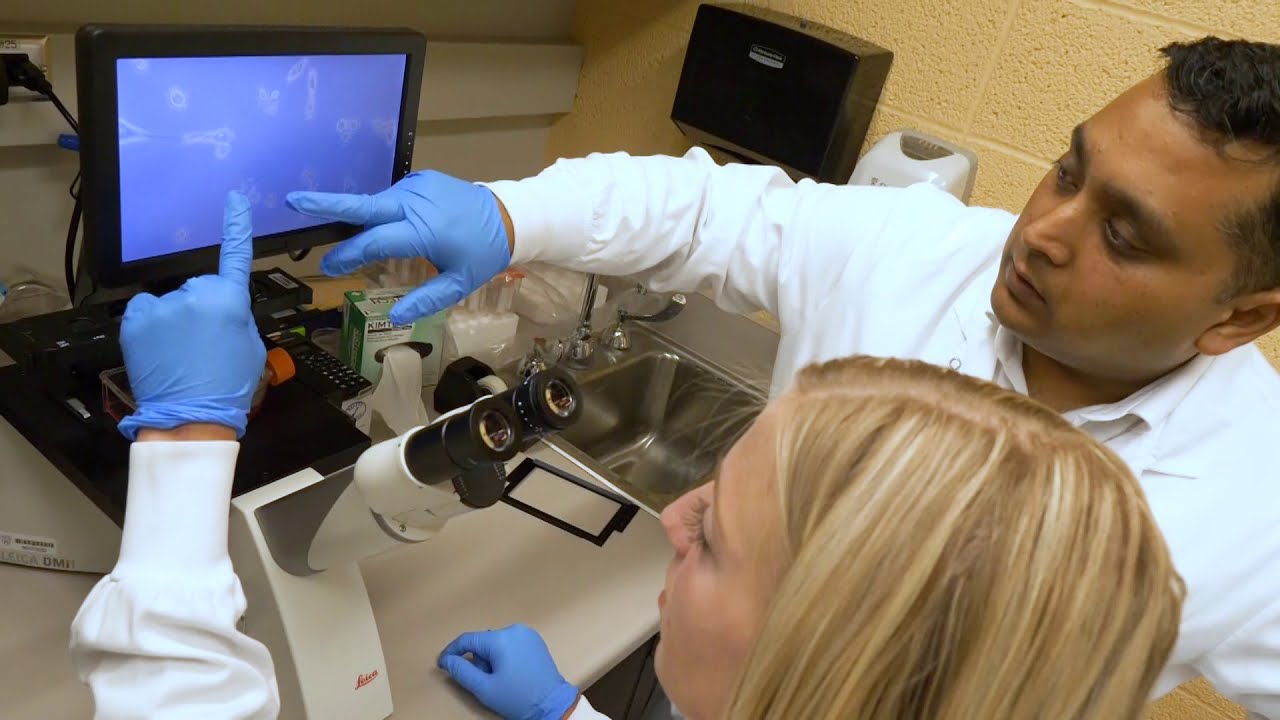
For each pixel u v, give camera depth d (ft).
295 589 2.88
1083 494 1.43
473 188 3.34
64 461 3.08
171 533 2.20
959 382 1.67
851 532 1.45
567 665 3.47
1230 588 3.01
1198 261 2.53
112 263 2.95
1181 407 3.12
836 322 3.86
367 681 3.04
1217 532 3.03
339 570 3.03
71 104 4.07
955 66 4.91
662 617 1.93
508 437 2.39
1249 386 3.24
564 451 4.82
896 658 1.40
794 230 4.03
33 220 4.22
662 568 4.12
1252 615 3.00
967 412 1.57
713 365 5.95
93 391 3.39
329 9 4.90
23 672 2.94
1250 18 4.01
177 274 3.20
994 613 1.35
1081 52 4.48
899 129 5.21
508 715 3.18
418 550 3.87
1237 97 2.37
